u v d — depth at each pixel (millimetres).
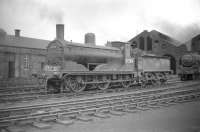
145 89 18547
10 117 8312
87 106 10539
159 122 8859
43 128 7879
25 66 31875
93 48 18422
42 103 11586
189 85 20578
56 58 16984
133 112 10406
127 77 20344
